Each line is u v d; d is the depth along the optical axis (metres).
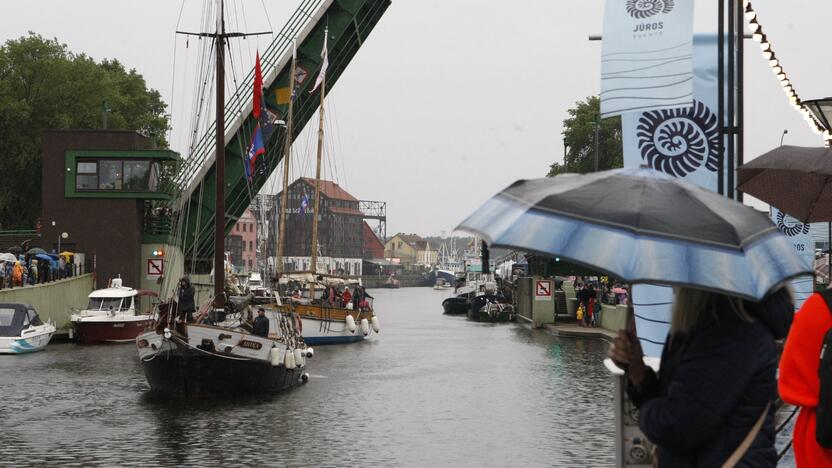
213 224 51.09
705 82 11.74
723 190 11.73
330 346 48.50
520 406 25.48
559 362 37.41
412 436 21.00
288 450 19.50
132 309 48.97
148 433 21.70
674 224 4.42
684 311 4.45
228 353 27.70
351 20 45.91
